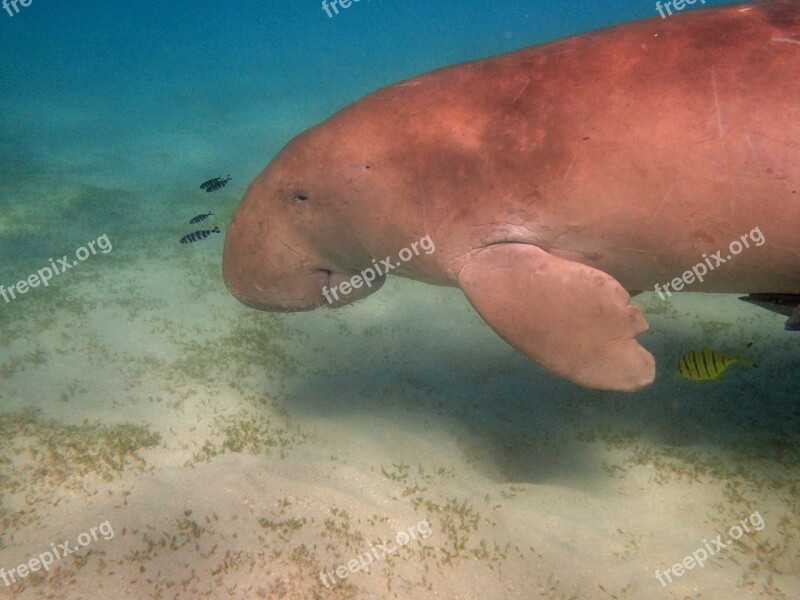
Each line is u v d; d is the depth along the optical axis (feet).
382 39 209.05
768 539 11.13
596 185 8.78
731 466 13.32
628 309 8.63
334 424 15.69
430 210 9.91
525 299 8.99
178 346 20.43
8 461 13.53
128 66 146.51
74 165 52.29
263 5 344.90
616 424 15.39
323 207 11.05
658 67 8.50
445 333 21.27
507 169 9.27
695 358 11.94
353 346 20.48
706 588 10.07
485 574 10.45
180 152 58.54
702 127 8.13
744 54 8.14
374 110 10.51
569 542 11.22
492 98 9.58
